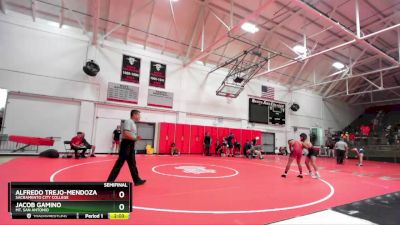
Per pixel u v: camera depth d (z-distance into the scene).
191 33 14.52
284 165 10.19
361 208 3.55
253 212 3.22
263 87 19.36
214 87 16.73
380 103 25.97
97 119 12.50
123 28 13.16
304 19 13.09
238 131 17.06
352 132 23.89
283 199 4.03
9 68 10.41
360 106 27.25
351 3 12.18
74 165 7.19
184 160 10.66
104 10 12.21
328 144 20.52
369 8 12.49
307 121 22.00
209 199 3.86
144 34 13.75
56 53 11.48
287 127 20.44
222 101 17.03
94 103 12.37
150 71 14.20
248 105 18.41
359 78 22.03
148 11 12.80
